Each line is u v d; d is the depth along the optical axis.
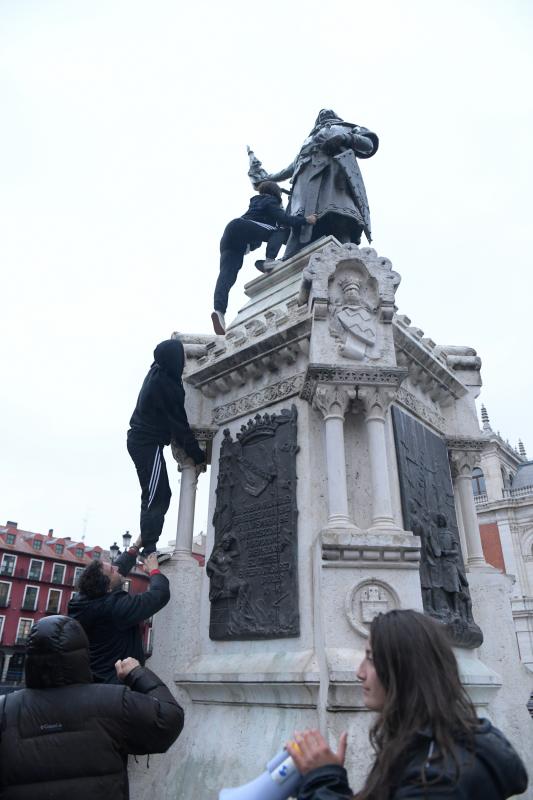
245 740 5.15
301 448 6.08
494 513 44.94
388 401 5.95
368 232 9.08
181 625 6.36
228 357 7.06
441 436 7.55
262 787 1.85
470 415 7.92
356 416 6.14
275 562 5.73
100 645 4.75
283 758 1.91
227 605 6.02
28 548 52.41
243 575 5.98
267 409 6.69
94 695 2.45
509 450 49.03
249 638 5.69
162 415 7.00
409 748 1.66
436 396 7.74
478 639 6.12
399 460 6.16
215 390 7.41
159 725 2.47
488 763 1.57
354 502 5.74
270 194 9.24
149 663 6.46
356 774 4.23
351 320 6.20
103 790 2.28
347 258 6.47
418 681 1.73
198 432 7.19
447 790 1.49
